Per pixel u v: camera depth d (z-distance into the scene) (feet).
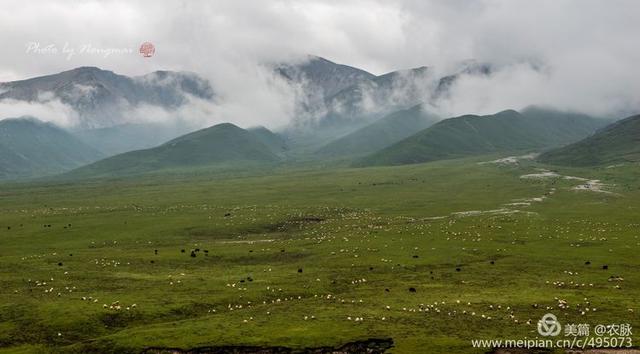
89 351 173.78
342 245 363.35
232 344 172.76
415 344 167.53
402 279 267.80
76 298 225.15
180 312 212.64
